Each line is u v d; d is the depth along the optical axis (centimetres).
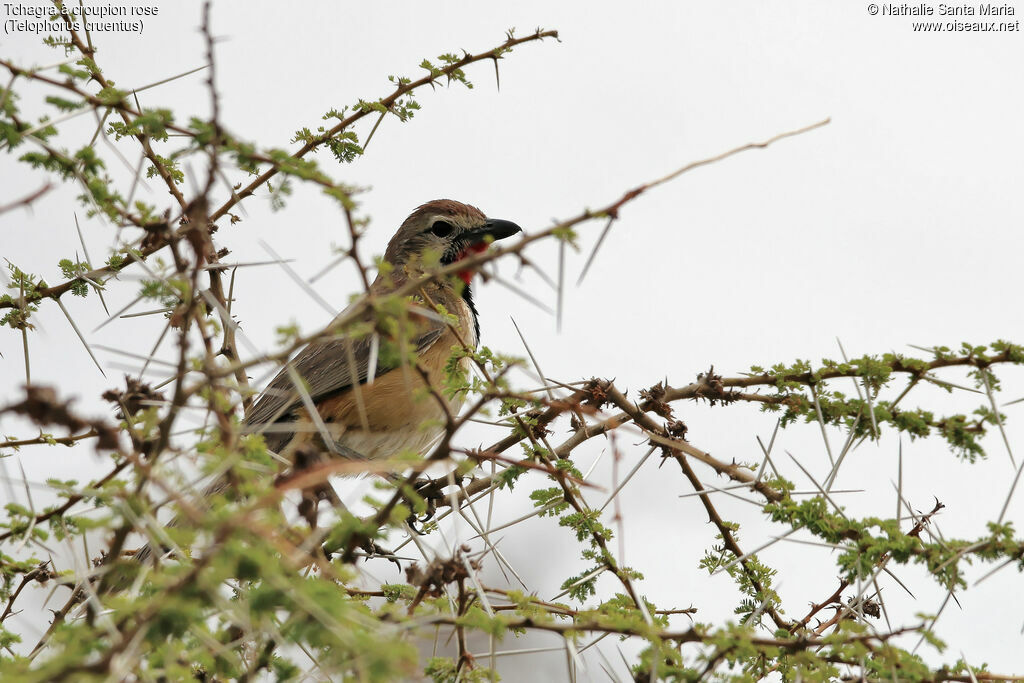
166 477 417
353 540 452
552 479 725
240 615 365
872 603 694
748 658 550
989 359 650
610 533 687
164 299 500
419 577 529
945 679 579
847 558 568
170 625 358
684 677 526
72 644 388
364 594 668
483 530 663
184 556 421
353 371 477
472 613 491
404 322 437
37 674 352
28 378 720
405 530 528
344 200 457
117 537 430
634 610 578
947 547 560
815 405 686
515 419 734
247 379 748
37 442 711
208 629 443
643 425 746
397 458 446
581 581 653
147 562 530
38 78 506
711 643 510
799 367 707
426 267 452
